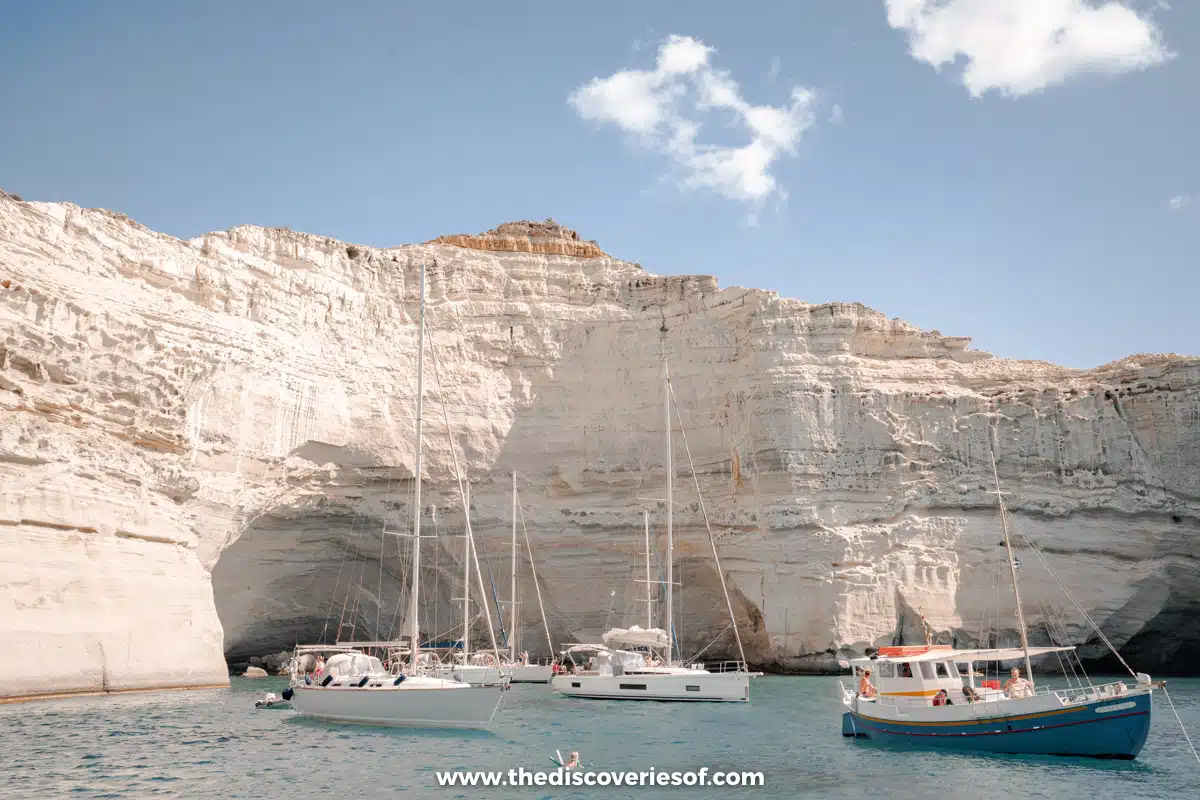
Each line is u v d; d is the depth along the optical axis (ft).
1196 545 158.61
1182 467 162.20
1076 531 159.12
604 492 175.63
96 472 117.91
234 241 156.66
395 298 176.86
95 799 61.21
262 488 148.15
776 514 158.10
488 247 194.08
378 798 62.34
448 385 174.29
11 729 85.87
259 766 72.02
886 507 159.84
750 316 172.14
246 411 145.28
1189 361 164.35
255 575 157.69
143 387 128.88
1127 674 159.63
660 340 181.47
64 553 110.73
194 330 140.56
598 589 172.24
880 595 153.17
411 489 167.02
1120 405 165.58
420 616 173.06
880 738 85.81
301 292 159.94
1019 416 164.96
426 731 90.12
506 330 181.37
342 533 164.45
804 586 153.89
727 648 172.35
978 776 69.92
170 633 122.83
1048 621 154.92
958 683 86.99
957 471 162.71
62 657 107.34
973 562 157.28
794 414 161.48
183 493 133.39
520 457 176.14
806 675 151.74
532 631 173.17
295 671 113.80
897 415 164.45
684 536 169.78
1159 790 65.51
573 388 180.55
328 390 158.51
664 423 175.94
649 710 110.63
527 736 88.22
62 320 121.19
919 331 172.96
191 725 91.45
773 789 65.82
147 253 139.13
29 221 123.75
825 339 168.35
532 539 172.04
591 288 187.32
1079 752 76.13
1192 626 167.73
